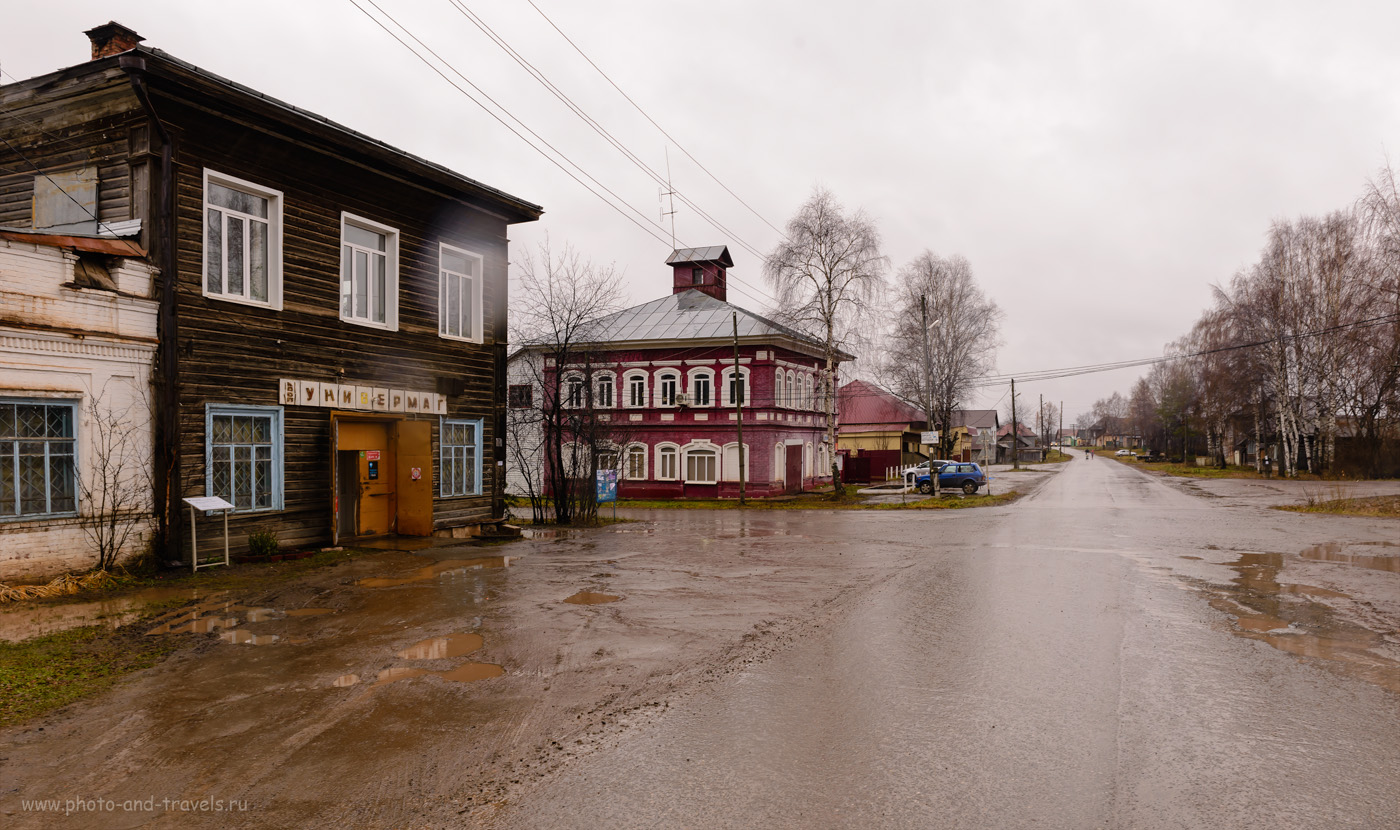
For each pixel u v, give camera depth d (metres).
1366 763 4.86
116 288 11.02
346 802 4.32
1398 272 40.19
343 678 6.57
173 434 11.55
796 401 40.84
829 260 33.31
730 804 4.32
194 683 6.39
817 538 18.08
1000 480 52.62
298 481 13.73
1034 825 4.07
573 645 7.73
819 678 6.69
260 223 13.25
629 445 38.84
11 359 9.84
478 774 4.71
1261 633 8.30
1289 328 46.09
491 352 18.58
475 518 17.95
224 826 4.05
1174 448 101.56
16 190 12.52
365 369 15.12
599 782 4.60
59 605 9.34
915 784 4.57
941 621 8.92
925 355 42.12
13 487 9.96
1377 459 45.22
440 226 17.09
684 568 12.99
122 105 11.69
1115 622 8.84
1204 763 4.86
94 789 4.47
